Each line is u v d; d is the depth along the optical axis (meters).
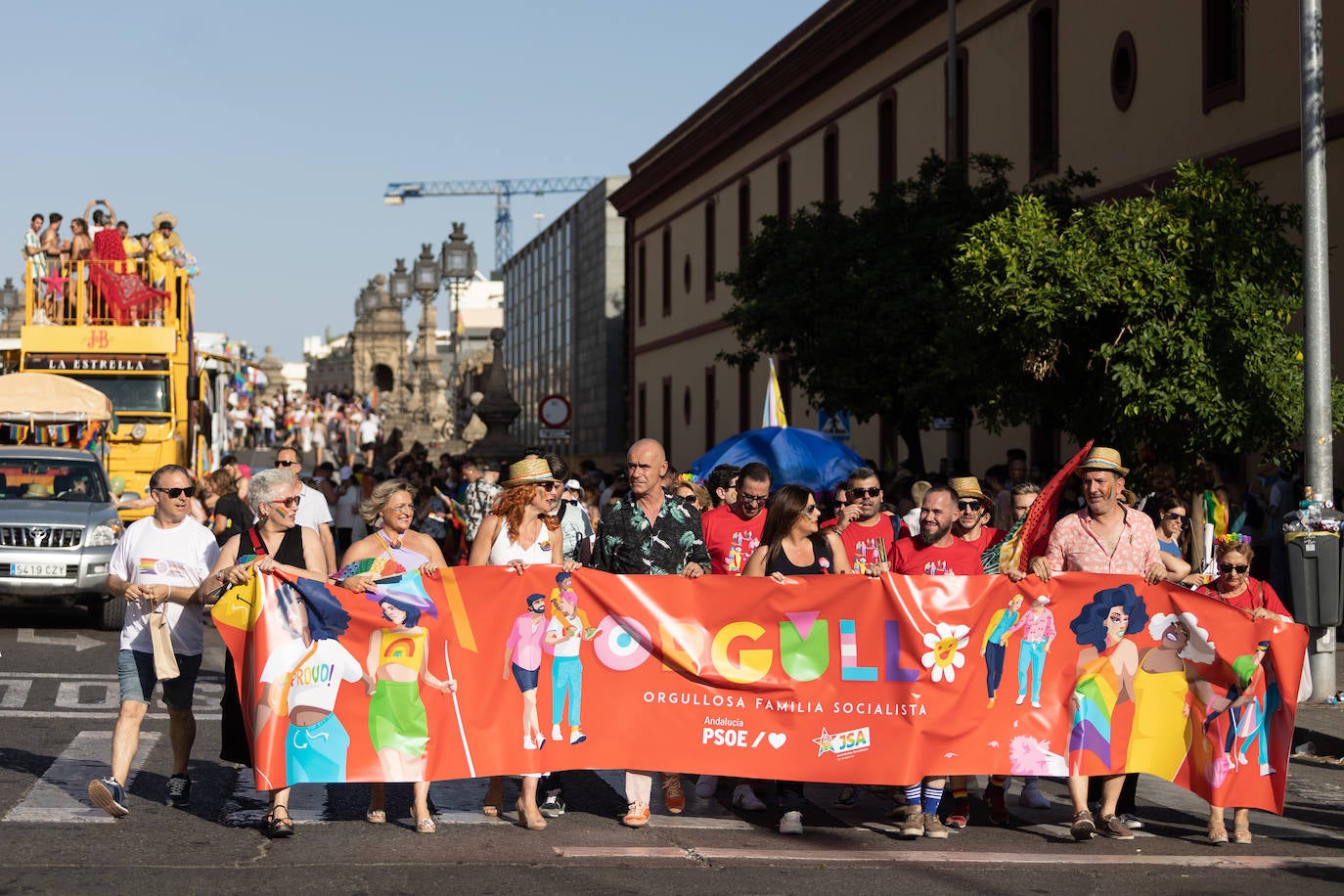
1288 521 13.28
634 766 9.00
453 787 10.10
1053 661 9.09
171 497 8.81
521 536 9.16
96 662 15.35
